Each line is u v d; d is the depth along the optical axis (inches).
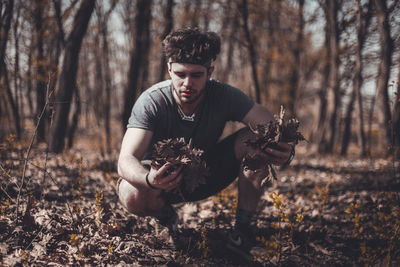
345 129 389.7
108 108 335.6
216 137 78.9
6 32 151.5
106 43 338.3
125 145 67.2
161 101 70.1
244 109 75.9
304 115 673.0
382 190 128.2
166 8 282.5
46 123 210.8
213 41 65.4
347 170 203.9
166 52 65.8
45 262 66.1
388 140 192.5
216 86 74.9
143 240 80.8
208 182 79.3
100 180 136.2
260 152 62.7
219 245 84.7
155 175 56.4
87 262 68.0
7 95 172.9
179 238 83.6
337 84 327.6
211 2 287.6
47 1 203.2
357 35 177.6
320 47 441.1
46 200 102.9
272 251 70.3
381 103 193.0
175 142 57.2
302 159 297.7
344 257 84.4
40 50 205.3
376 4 150.8
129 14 331.0
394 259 74.2
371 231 99.6
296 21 398.3
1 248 68.4
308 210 116.6
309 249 87.3
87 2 198.1
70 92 203.6
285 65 455.8
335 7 281.3
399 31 152.5
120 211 94.3
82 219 84.8
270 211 111.9
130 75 268.5
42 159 147.9
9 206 84.9
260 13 327.9
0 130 182.7
